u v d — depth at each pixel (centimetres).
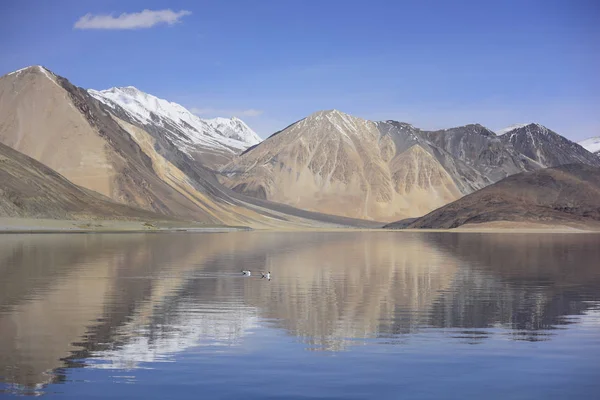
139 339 2144
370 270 4500
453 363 1883
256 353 1978
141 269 4347
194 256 5659
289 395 1605
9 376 1731
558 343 2130
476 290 3391
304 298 3073
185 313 2631
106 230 11581
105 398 1577
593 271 4475
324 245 8081
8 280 3638
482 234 13738
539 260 5525
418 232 15650
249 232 14200
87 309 2697
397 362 1889
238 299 3022
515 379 1739
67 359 1889
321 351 2006
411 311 2717
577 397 1609
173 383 1684
